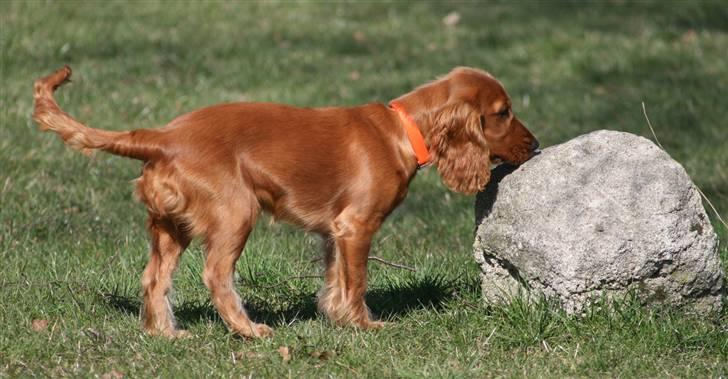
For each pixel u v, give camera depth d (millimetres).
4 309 10164
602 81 23484
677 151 18625
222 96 20766
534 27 27609
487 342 9570
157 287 9852
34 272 11523
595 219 9555
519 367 9133
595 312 9641
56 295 10711
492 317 10016
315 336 9547
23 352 9141
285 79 22469
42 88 9453
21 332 9617
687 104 21422
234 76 22219
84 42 23703
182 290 11242
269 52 24453
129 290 11125
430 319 10164
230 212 9445
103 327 9938
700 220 9711
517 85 22984
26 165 15773
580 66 24188
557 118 20641
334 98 21312
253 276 11578
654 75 23688
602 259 9484
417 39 26672
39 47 22781
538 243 9633
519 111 21031
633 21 28469
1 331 9516
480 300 10422
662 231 9516
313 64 23859
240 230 9492
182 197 9367
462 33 27172
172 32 25484
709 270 9711
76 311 10344
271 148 9641
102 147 9367
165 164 9375
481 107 10133
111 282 11227
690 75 23500
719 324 9930
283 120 9797
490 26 27891
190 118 9602
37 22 24469
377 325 10164
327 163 9789
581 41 25969
